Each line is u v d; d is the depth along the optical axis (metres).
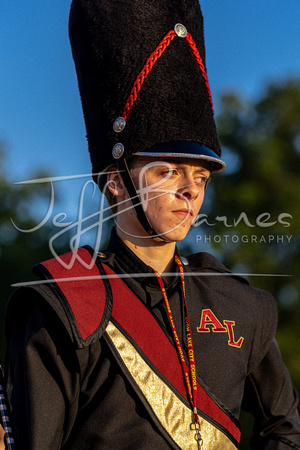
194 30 6.18
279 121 38.69
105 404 5.25
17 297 5.55
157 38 5.95
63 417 5.24
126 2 6.07
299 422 6.63
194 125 5.78
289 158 37.47
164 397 5.37
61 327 5.32
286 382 6.61
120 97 5.92
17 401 5.32
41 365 5.30
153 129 5.71
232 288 6.40
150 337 5.54
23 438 5.19
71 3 6.53
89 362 5.34
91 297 5.51
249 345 6.14
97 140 6.18
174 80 5.83
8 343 5.69
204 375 5.67
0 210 27.88
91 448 5.18
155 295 5.80
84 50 6.29
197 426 5.39
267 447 6.46
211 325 5.93
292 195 33.78
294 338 33.56
